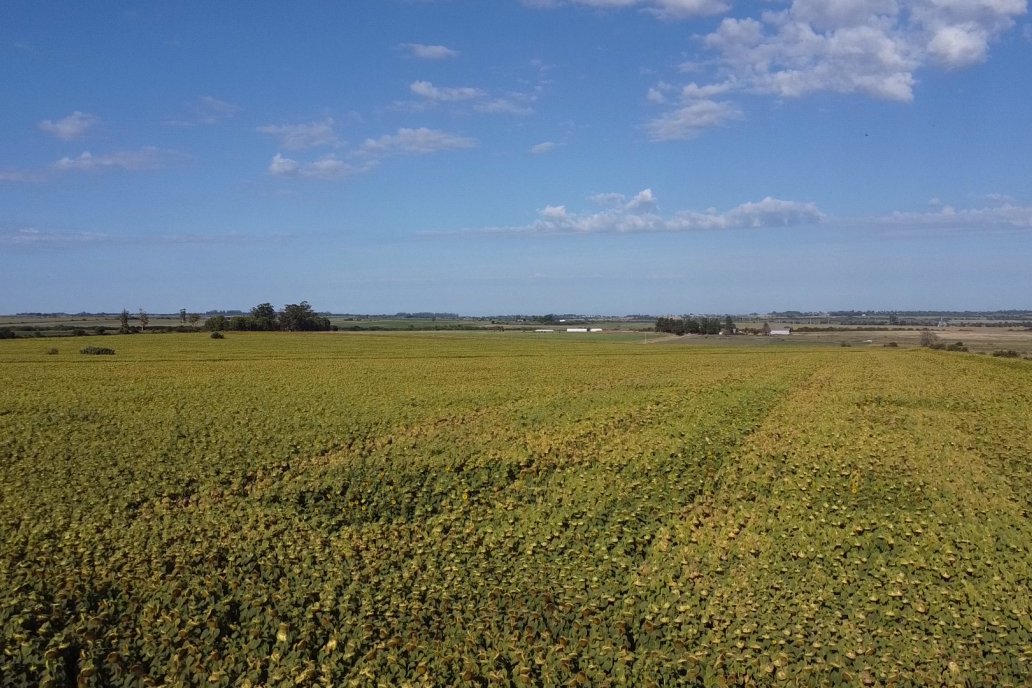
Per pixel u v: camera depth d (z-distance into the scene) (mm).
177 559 15789
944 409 36438
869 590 13930
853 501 19609
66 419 33312
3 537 17641
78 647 12633
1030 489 20234
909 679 10984
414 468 23594
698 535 17281
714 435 27969
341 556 16453
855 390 44906
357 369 62562
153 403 38594
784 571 15031
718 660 11648
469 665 11633
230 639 12953
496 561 16109
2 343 102125
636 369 63938
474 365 68250
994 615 12633
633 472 22812
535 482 22703
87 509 19844
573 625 13164
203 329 163875
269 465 24562
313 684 11547
